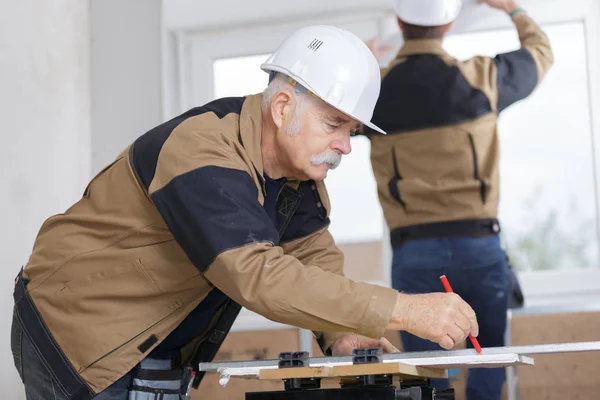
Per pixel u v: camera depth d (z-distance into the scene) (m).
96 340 1.65
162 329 1.68
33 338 1.70
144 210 1.65
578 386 3.33
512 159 3.60
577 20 3.56
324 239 2.03
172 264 1.66
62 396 1.66
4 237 2.98
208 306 1.79
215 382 3.59
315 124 1.69
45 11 3.45
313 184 1.95
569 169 3.56
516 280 3.38
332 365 1.47
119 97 3.91
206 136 1.59
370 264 3.70
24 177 3.16
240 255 1.48
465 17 3.60
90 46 3.93
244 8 3.91
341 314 1.46
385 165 3.50
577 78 3.57
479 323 3.35
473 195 3.38
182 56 4.00
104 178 1.72
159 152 1.60
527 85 3.46
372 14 3.76
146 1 3.95
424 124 3.43
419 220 3.43
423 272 3.40
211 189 1.52
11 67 3.12
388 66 3.51
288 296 1.46
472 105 3.41
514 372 3.35
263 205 1.80
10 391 2.91
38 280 1.72
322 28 1.77
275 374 1.44
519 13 3.56
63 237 1.72
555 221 3.57
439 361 1.51
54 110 3.48
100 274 1.67
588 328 3.38
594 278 3.50
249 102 1.75
